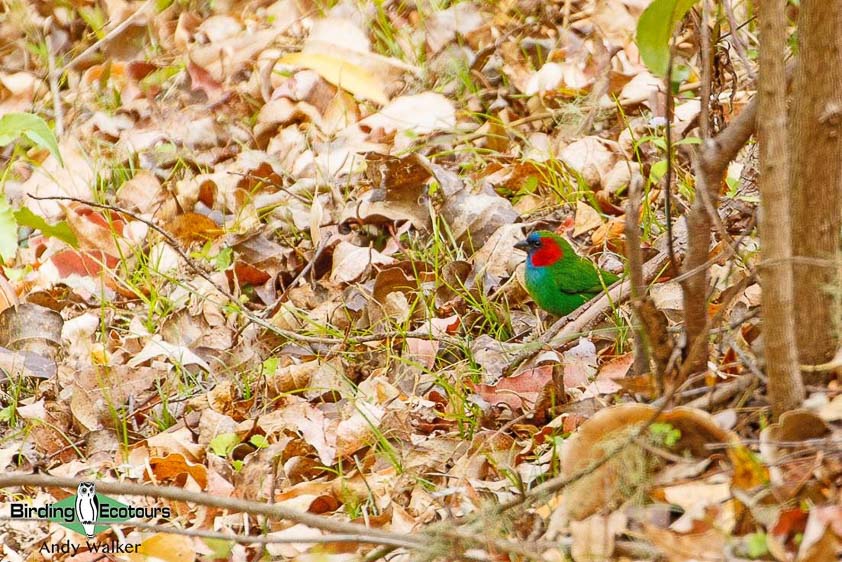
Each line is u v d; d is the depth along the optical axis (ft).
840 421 21.43
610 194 39.83
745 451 20.76
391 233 39.34
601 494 20.94
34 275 40.88
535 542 20.65
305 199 42.32
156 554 25.38
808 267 21.62
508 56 48.62
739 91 40.09
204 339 35.47
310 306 37.19
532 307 36.52
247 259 39.06
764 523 20.06
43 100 54.39
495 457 26.27
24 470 30.55
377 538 19.63
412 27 53.01
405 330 33.60
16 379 34.99
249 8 58.49
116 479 28.89
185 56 53.72
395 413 28.76
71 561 25.85
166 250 41.34
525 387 29.60
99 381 31.71
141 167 47.62
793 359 20.84
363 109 48.55
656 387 23.39
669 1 20.99
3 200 33.50
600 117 43.78
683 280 22.53
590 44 48.03
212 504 19.62
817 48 20.56
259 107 49.73
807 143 21.08
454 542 19.57
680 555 19.69
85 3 60.59
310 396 31.83
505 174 41.81
